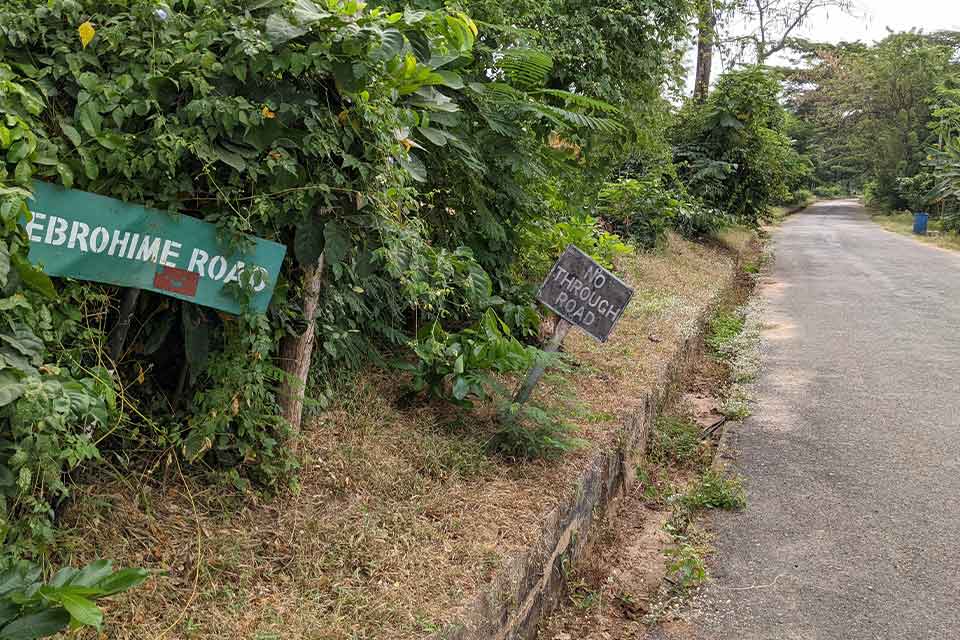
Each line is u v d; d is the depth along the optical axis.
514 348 4.13
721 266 13.38
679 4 7.72
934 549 4.49
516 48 4.86
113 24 2.65
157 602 2.55
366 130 3.08
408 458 3.85
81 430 2.60
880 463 5.66
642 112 7.68
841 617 3.91
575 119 4.86
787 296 12.37
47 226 2.48
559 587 3.88
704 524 4.89
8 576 2.03
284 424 3.22
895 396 7.08
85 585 1.99
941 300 11.79
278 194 2.96
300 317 3.33
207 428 2.96
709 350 8.88
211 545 2.86
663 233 13.22
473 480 3.88
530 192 5.59
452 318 5.07
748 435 6.28
